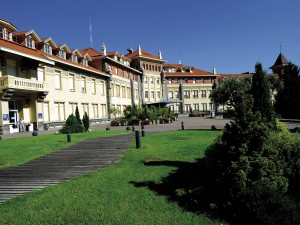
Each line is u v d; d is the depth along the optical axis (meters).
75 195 8.66
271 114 10.57
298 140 9.02
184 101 78.19
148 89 65.00
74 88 37.56
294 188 8.09
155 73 67.31
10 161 12.88
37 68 30.53
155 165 11.41
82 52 49.72
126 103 54.03
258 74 10.81
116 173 10.58
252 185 7.58
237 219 7.22
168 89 77.00
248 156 8.02
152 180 9.79
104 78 46.16
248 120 8.27
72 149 15.77
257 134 8.11
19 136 23.30
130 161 12.21
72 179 10.20
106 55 48.28
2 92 25.14
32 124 29.84
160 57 69.56
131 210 7.72
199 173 9.70
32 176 10.82
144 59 64.19
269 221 6.68
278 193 7.18
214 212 7.55
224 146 8.46
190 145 14.80
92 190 9.01
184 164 11.29
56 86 33.91
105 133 23.88
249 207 7.06
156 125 36.34
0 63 25.86
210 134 19.88
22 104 29.22
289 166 8.32
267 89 10.73
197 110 75.12
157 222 7.11
